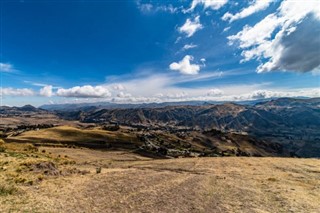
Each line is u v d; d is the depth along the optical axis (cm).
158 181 3072
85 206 2020
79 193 2358
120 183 2847
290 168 4547
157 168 4569
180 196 2458
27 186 2444
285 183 3300
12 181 2505
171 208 2103
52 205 1972
